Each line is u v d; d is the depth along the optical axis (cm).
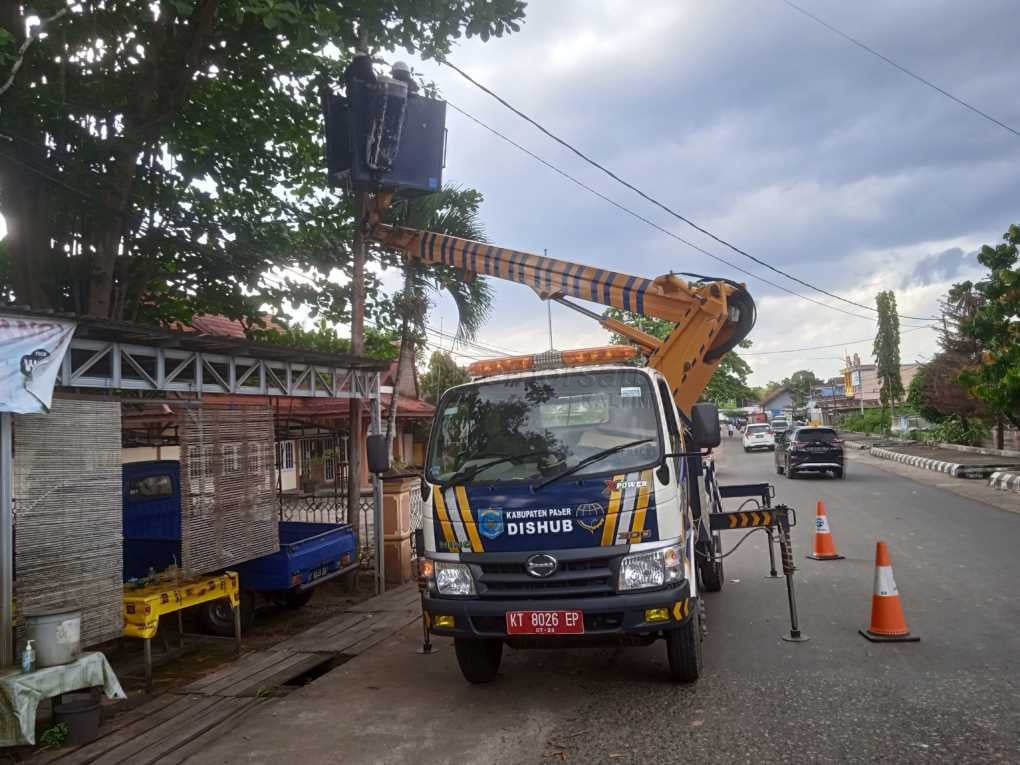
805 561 1059
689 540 559
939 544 1134
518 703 559
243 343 727
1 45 669
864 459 3378
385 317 1320
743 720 497
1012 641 640
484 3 909
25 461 548
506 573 536
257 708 587
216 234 1093
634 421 563
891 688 541
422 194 1075
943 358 3003
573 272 900
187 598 693
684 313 820
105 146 883
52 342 548
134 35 912
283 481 2216
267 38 925
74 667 531
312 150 1155
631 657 656
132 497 932
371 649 741
